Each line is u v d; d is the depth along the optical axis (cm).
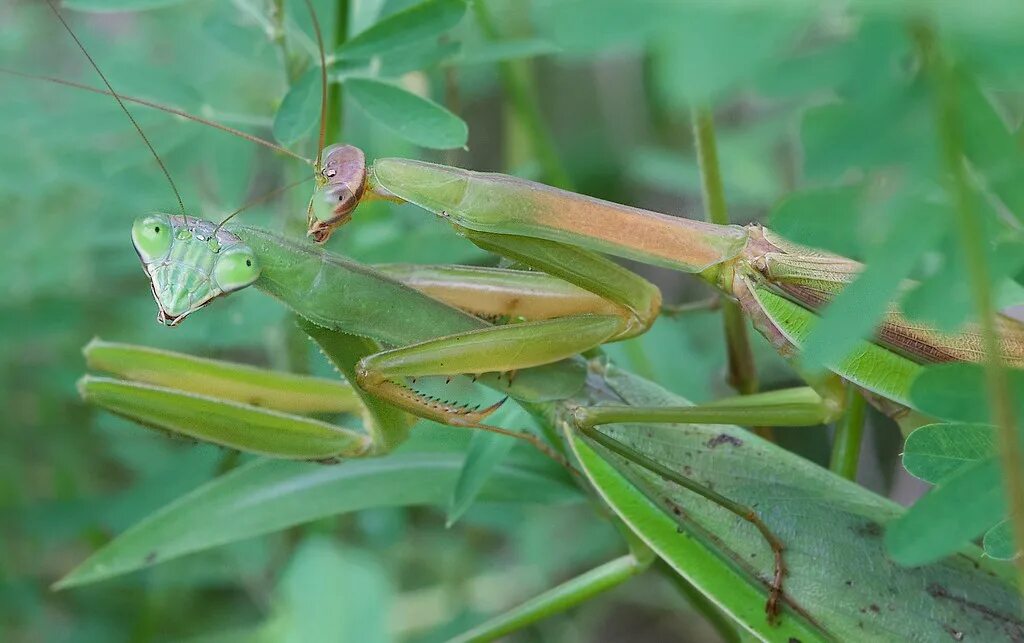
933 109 13
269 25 20
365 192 18
